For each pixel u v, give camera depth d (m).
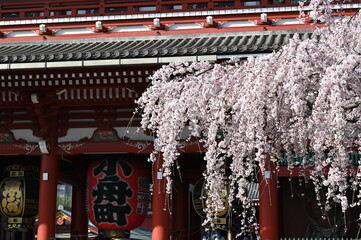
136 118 17.41
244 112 10.27
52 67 15.21
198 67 11.19
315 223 18.19
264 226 15.70
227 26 18.98
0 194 18.62
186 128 16.84
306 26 18.45
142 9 21.16
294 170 15.73
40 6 21.81
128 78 15.80
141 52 14.60
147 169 18.00
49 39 19.95
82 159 21.02
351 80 9.42
